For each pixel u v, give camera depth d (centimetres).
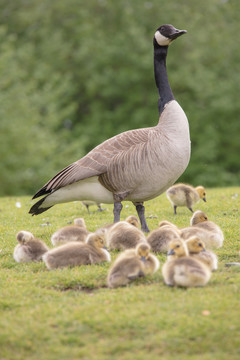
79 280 962
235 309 792
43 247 1130
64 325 775
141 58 4253
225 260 1082
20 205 2017
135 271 921
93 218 1652
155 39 1374
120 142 1237
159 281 948
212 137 4162
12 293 911
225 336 721
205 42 4294
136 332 745
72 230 1216
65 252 1038
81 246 1053
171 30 1355
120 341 726
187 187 1634
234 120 4322
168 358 681
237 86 4247
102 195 1273
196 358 679
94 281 959
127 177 1220
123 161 1212
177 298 845
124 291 895
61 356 701
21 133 3884
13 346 728
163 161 1221
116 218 1255
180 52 4344
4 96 3950
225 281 923
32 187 4025
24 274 1024
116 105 4722
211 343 709
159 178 1234
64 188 1266
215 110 4178
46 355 705
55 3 4662
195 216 1305
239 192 2130
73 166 1245
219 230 1209
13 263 1116
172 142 1237
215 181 4097
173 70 4294
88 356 696
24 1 4950
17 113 3984
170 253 938
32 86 4066
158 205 1864
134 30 4281
